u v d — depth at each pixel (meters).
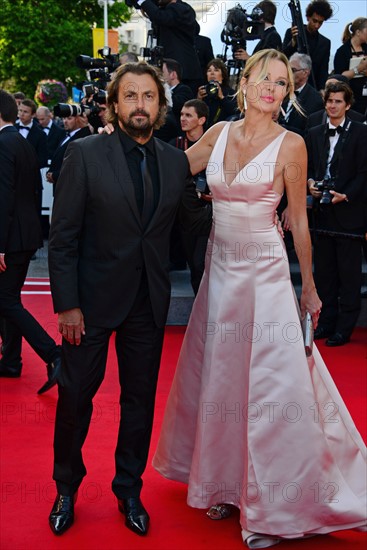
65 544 2.85
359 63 7.03
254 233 2.89
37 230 4.56
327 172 5.72
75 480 2.98
